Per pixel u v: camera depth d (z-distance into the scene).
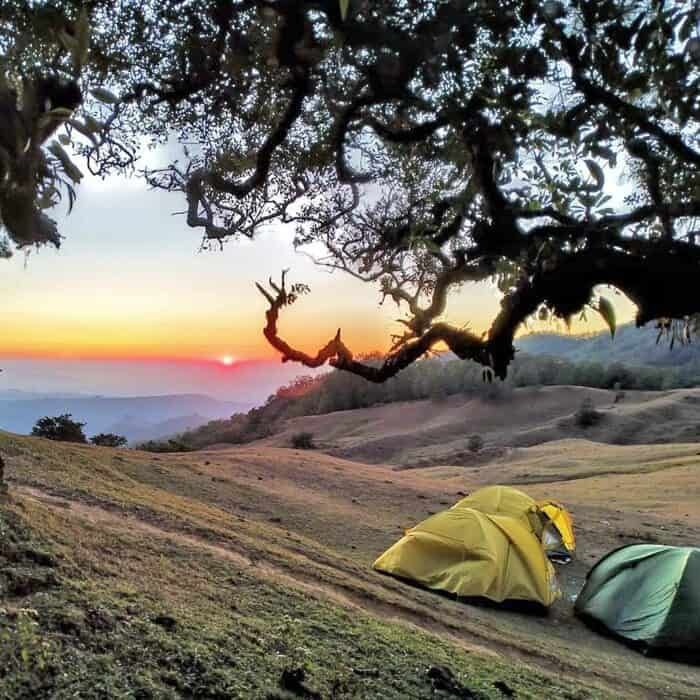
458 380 86.75
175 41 1.73
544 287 1.45
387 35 1.52
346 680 4.71
